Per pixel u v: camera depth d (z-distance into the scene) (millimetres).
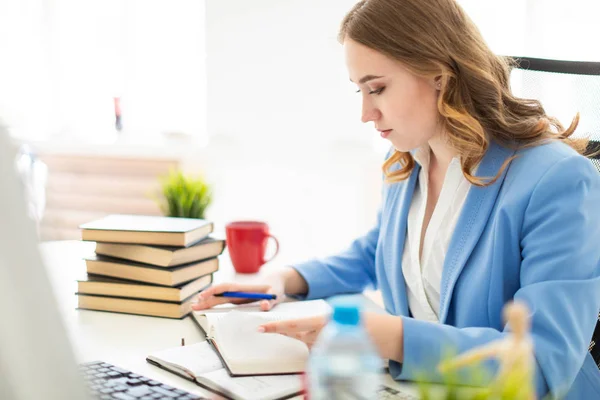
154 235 1271
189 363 939
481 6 2492
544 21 2355
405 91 1119
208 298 1235
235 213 3127
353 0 2736
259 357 909
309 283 1369
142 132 3461
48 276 406
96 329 1162
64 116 3605
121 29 3402
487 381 490
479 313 1105
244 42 2973
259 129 3021
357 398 638
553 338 940
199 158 3168
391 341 924
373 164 2795
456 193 1189
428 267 1225
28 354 389
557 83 1368
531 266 1033
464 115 1114
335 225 2920
